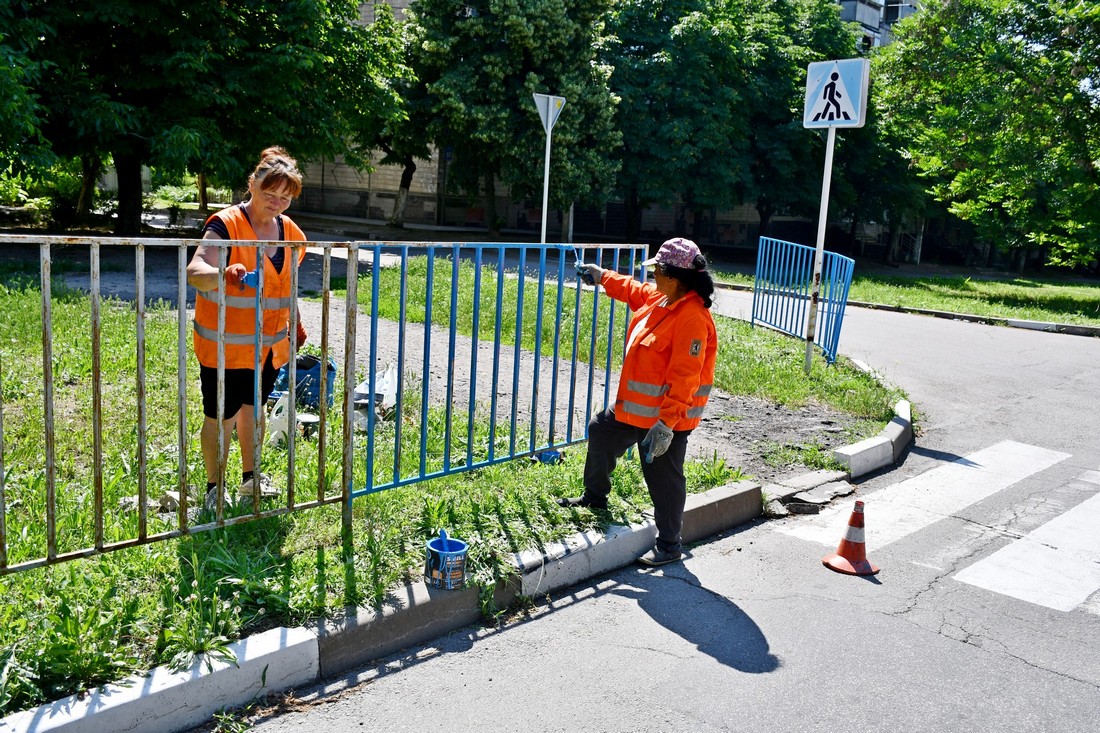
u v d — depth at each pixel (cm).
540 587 448
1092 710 365
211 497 453
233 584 379
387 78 2308
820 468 675
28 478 474
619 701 355
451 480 532
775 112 2875
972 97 2133
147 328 882
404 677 367
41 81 1539
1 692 301
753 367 963
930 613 449
